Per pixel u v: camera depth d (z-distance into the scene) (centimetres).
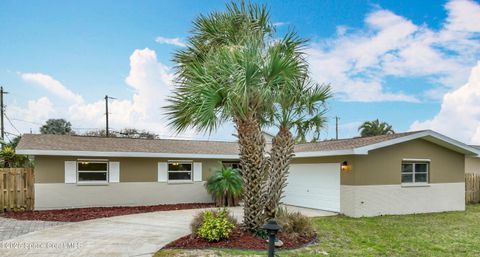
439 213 1391
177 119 861
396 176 1348
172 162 1612
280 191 862
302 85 887
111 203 1488
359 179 1265
